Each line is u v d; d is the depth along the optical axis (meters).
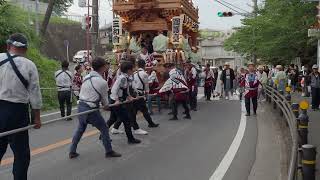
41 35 28.19
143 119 14.69
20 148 5.89
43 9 54.72
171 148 9.84
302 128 7.95
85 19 25.16
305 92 25.61
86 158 8.80
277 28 28.86
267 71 28.06
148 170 7.87
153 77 15.48
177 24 17.70
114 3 18.16
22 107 5.85
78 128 8.81
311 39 26.28
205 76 22.16
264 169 7.95
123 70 10.29
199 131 12.20
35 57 22.75
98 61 8.74
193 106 17.45
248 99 15.73
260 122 14.01
